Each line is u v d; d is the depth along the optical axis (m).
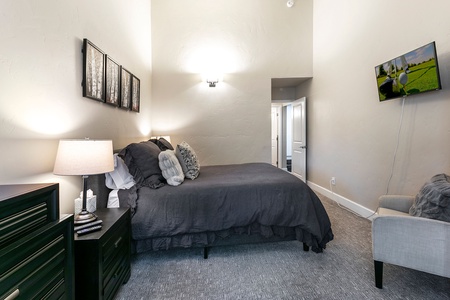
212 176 2.48
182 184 2.11
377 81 2.54
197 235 1.95
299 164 4.88
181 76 4.05
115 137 2.52
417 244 1.50
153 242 1.90
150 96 3.94
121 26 2.68
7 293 0.76
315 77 4.17
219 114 4.12
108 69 2.28
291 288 1.64
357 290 1.61
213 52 4.07
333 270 1.85
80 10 1.82
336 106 3.57
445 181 1.68
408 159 2.32
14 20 1.21
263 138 4.19
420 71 2.03
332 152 3.72
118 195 1.94
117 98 2.51
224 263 1.96
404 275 1.77
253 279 1.74
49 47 1.47
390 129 2.54
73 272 1.12
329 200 3.73
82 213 1.47
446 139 1.96
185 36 4.04
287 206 2.02
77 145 1.41
